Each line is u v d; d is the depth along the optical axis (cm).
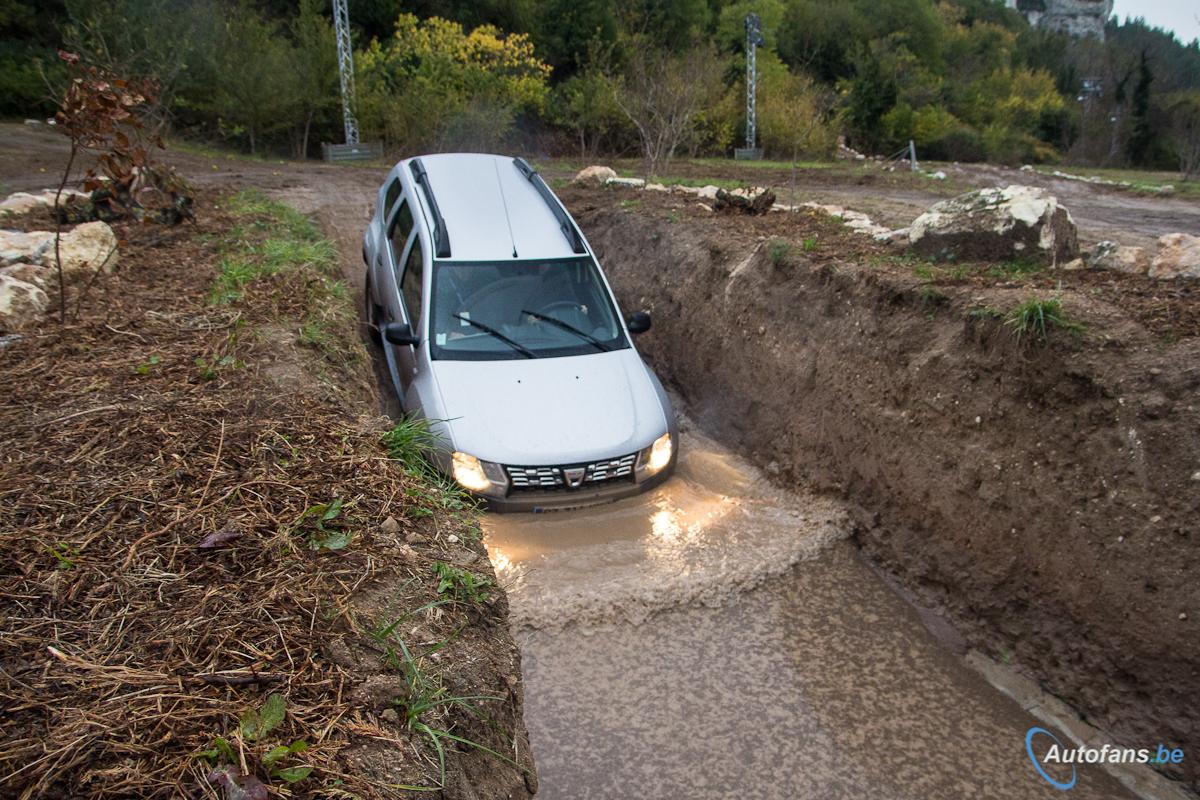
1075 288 521
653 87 1709
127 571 261
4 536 272
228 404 401
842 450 586
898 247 686
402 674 237
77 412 379
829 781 382
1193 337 424
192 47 2148
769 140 2972
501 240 666
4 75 2341
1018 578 451
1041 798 373
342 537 296
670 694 432
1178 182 2089
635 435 564
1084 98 5450
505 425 544
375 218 848
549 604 482
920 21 6122
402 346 614
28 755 183
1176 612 370
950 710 426
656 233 904
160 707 203
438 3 3647
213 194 1136
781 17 4984
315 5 2778
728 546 548
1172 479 383
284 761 192
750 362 691
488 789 229
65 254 632
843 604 506
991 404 477
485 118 2559
